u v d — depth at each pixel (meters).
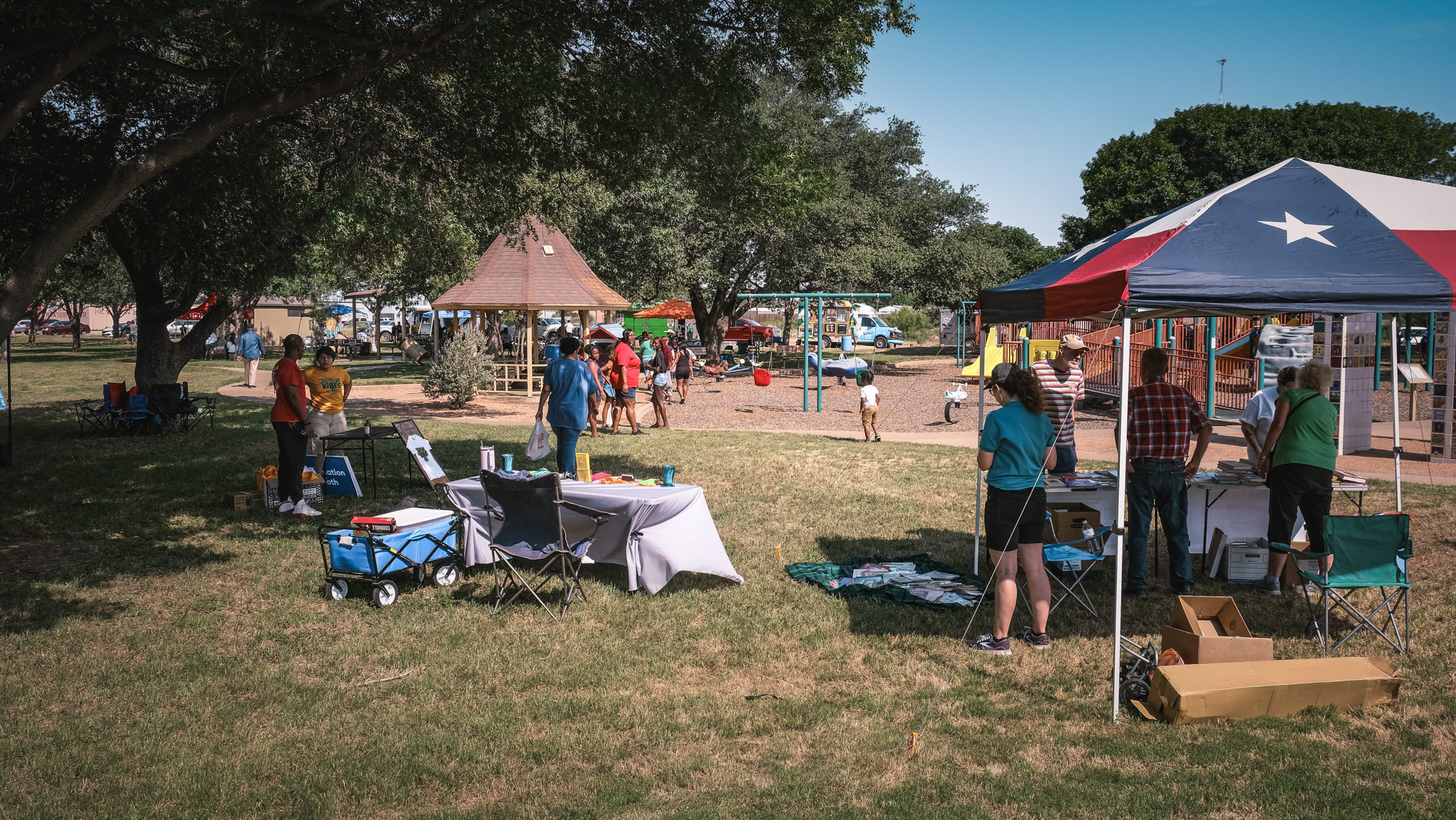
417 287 36.47
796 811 3.94
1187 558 6.94
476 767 4.35
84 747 4.55
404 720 4.86
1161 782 4.16
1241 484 7.51
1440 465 13.37
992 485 5.84
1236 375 18.69
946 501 10.56
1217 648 5.26
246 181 10.38
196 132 7.13
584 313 25.97
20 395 24.27
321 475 10.70
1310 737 4.63
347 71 7.83
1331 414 6.68
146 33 6.36
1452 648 5.84
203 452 13.95
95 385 27.50
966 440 16.22
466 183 11.42
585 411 10.16
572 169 10.91
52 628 6.21
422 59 9.38
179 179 10.27
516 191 11.41
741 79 9.09
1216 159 36.59
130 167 6.81
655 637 6.12
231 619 6.43
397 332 54.28
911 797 4.06
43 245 6.50
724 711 4.99
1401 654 5.73
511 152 10.45
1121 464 5.02
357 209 11.45
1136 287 5.09
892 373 34.41
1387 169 35.06
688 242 33.62
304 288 45.03
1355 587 5.74
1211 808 3.94
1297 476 6.68
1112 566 7.57
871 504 10.41
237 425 17.33
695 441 15.77
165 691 5.23
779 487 11.38
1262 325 18.12
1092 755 4.48
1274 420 6.82
